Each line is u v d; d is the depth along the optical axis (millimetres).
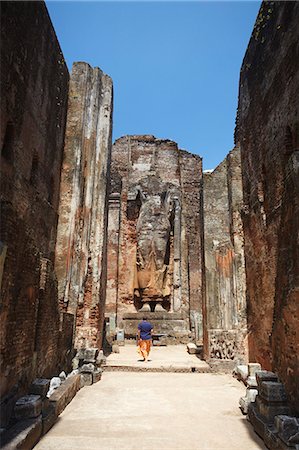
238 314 13117
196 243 24047
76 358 10789
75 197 12711
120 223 23641
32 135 8703
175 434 5758
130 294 22594
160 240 22156
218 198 14867
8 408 5492
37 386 6227
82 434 5691
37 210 9383
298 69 7195
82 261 12891
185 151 26188
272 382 5996
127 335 20328
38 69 8969
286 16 7859
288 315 5824
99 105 14625
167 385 9719
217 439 5543
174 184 25469
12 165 7402
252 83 10539
